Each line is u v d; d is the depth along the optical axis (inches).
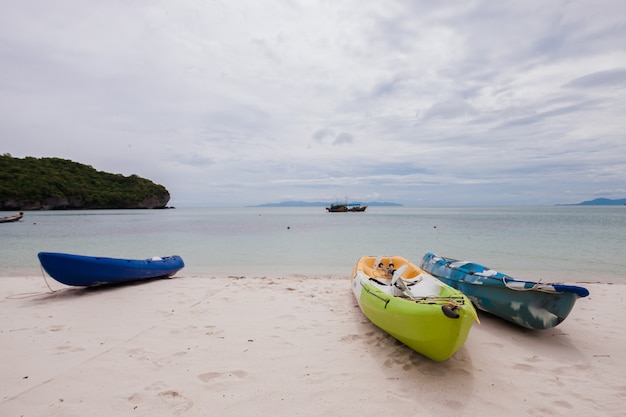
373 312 194.9
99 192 3769.7
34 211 3097.9
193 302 262.4
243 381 142.6
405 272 295.6
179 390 134.5
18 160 3580.2
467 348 181.9
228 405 125.0
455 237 874.8
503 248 666.8
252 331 200.7
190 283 334.6
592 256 565.9
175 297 277.3
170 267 365.7
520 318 205.0
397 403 128.3
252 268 460.1
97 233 1007.6
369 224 1480.1
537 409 126.6
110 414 118.5
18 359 159.9
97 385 137.5
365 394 134.1
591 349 183.2
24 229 1147.3
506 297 210.8
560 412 125.0
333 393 134.3
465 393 136.7
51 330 198.7
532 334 204.2
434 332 147.9
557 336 201.6
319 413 121.0
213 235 950.4
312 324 214.2
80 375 145.3
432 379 147.2
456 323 141.7
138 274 326.6
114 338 187.3
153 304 256.1
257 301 267.4
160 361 159.6
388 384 142.1
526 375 152.9
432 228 1200.2
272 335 194.9
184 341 184.2
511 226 1300.4
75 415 117.7
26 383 138.0
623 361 169.2
